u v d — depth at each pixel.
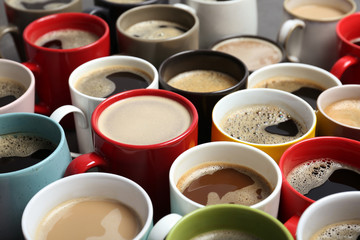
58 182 0.58
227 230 0.55
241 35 0.86
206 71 0.75
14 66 0.72
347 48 0.75
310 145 0.62
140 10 0.82
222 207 0.54
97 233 0.57
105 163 0.61
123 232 0.57
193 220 0.54
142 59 0.73
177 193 0.57
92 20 0.80
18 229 0.60
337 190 0.61
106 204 0.59
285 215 0.59
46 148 0.64
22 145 0.64
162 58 0.75
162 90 0.66
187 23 0.82
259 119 0.67
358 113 0.68
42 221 0.58
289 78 0.75
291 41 0.85
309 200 0.56
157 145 0.59
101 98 0.66
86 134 0.69
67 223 0.57
